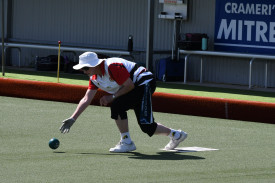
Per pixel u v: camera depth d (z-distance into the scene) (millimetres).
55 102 19922
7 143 12984
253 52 25297
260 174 10312
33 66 31938
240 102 17000
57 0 31172
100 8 29891
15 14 32594
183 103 17969
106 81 11641
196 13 26875
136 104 11883
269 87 25078
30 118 16516
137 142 13367
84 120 16359
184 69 26188
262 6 24922
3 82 21078
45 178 9789
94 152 12133
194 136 14391
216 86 25078
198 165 10953
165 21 27859
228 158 11656
